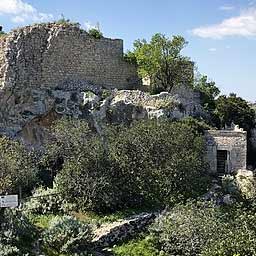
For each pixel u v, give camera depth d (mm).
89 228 33812
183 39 62031
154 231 35688
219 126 60875
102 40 59875
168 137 44219
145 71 60906
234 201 44312
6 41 55094
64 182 39750
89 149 41219
